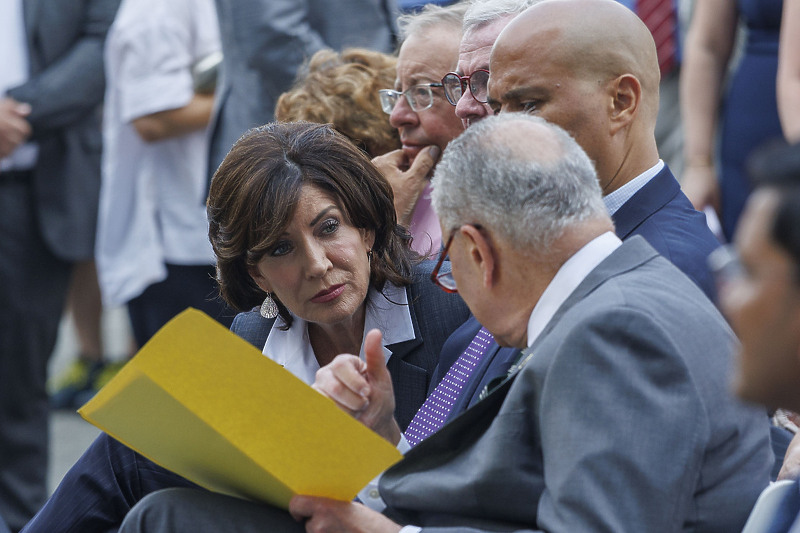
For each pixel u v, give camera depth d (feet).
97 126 39.99
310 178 19.76
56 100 37.88
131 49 36.04
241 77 33.76
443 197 16.42
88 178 39.58
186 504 16.90
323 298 19.99
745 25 31.71
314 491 15.98
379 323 21.36
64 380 49.96
